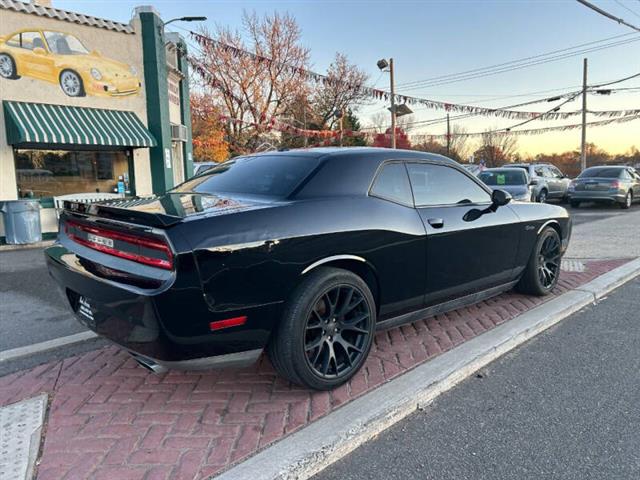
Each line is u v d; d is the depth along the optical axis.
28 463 2.40
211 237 2.62
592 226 11.64
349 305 3.20
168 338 2.57
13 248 9.80
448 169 4.14
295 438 2.60
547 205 5.24
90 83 11.57
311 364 3.02
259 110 30.89
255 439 2.61
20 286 6.27
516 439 2.72
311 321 3.04
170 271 2.54
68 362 3.64
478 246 4.13
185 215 2.71
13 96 10.40
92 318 3.01
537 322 4.37
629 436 2.73
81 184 11.93
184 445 2.56
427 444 2.69
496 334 4.07
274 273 2.82
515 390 3.29
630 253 7.73
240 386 3.23
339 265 3.20
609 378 3.45
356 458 2.58
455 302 4.12
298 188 3.22
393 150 3.86
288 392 3.14
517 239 4.62
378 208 3.40
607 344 4.07
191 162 16.83
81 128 10.98
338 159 3.48
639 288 5.81
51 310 5.10
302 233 2.94
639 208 16.56
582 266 6.73
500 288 4.67
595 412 2.99
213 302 2.62
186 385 3.25
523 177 14.41
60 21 10.97
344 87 32.19
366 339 3.30
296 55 31.92
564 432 2.78
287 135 35.19
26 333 4.38
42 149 11.20
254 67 28.78
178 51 15.51
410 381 3.23
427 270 3.70
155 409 2.94
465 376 3.49
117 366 3.56
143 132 12.23
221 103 30.56
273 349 2.97
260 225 2.81
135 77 12.38
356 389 3.16
